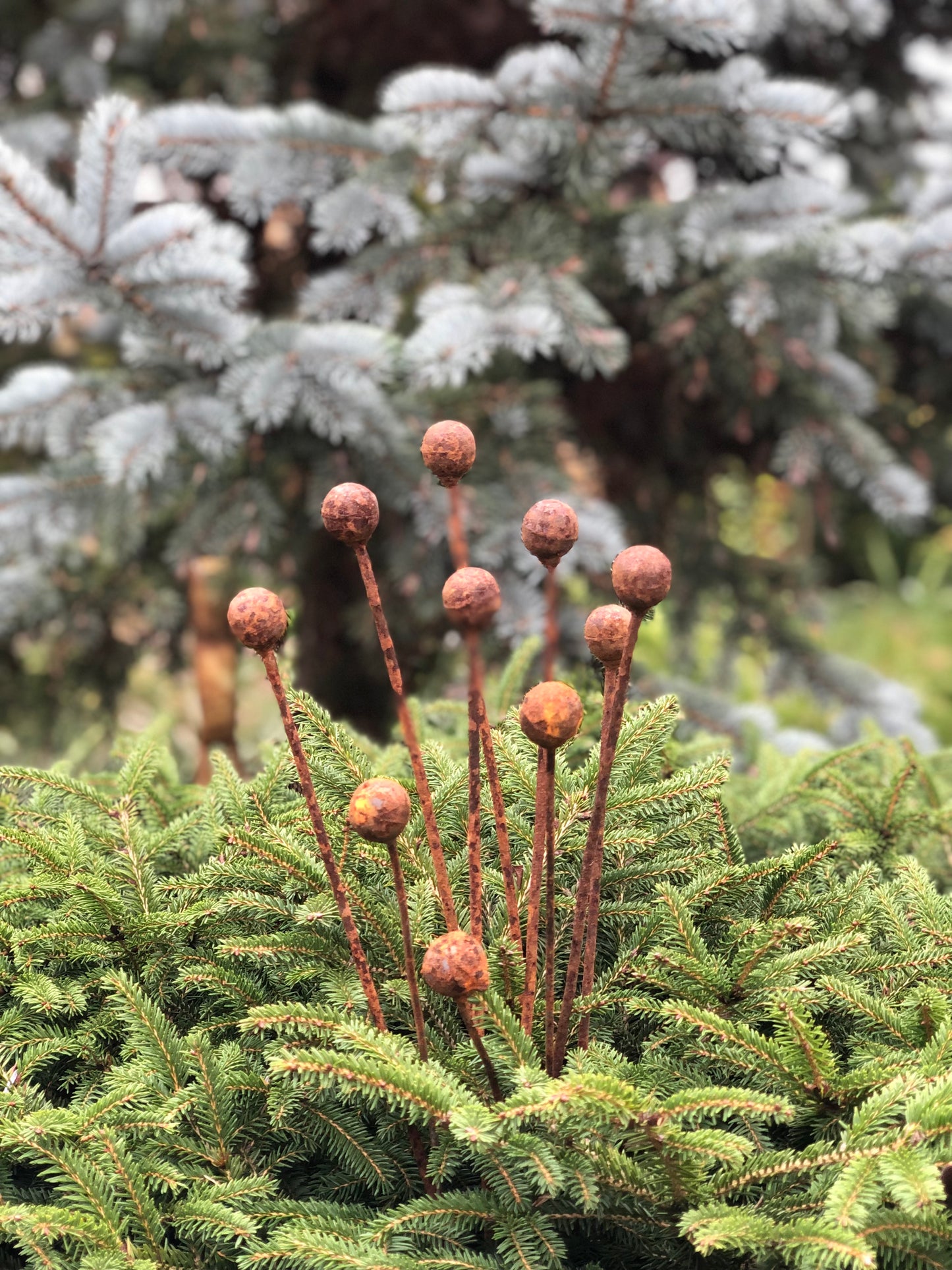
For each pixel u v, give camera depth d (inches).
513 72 118.6
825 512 159.0
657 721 61.3
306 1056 47.6
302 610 161.8
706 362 145.0
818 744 132.9
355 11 173.8
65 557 156.8
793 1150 51.0
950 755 88.1
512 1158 49.7
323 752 58.6
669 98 119.7
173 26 173.0
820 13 160.2
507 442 137.6
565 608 130.9
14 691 175.6
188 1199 52.2
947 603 329.4
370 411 120.6
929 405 173.9
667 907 56.2
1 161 99.4
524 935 56.8
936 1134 48.2
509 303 120.4
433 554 140.6
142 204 158.1
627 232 129.0
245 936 57.5
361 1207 52.7
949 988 56.7
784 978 55.2
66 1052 57.4
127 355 124.8
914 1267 47.8
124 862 62.1
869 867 59.9
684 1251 51.8
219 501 132.0
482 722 52.1
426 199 152.9
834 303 131.9
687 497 176.9
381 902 57.3
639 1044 57.5
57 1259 50.4
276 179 125.3
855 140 187.2
